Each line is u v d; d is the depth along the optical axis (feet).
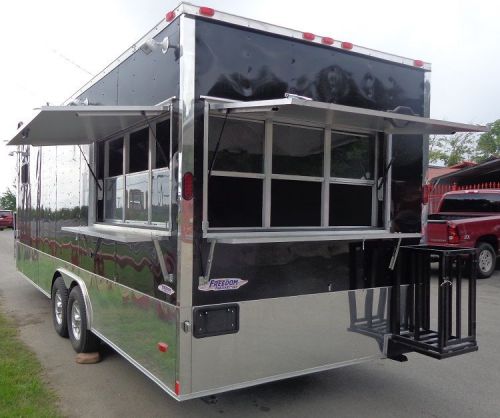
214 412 12.95
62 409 12.94
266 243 11.46
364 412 13.12
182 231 10.37
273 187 12.63
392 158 14.01
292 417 12.75
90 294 15.85
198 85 10.64
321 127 13.12
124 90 13.51
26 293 28.50
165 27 11.28
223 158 11.76
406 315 13.82
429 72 14.60
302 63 12.25
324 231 12.98
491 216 35.76
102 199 16.17
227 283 10.94
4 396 13.44
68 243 18.16
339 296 12.65
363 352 13.12
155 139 12.24
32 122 12.78
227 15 11.05
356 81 13.20
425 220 14.62
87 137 15.44
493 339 20.06
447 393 14.52
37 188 22.75
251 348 11.30
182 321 10.41
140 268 12.14
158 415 12.73
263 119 12.12
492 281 33.73
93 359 16.40
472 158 96.32
